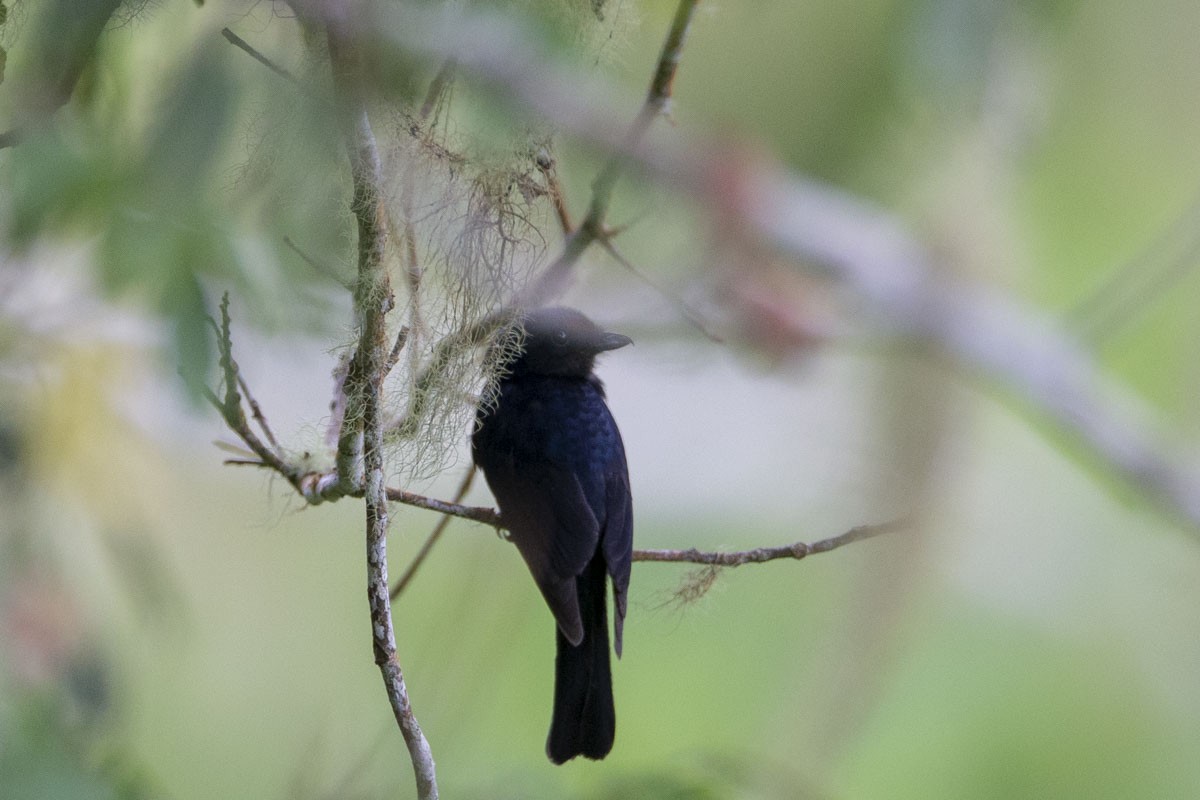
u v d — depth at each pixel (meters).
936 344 11.01
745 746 9.23
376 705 8.98
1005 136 7.91
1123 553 12.12
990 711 10.95
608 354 8.80
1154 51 10.82
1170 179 11.70
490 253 4.79
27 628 5.71
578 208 8.00
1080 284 12.24
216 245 5.01
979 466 10.08
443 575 9.36
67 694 5.65
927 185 10.41
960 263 10.96
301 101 4.27
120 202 4.85
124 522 6.85
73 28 4.43
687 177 8.49
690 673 9.95
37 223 5.18
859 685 9.20
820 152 8.89
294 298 5.40
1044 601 11.70
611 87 7.20
